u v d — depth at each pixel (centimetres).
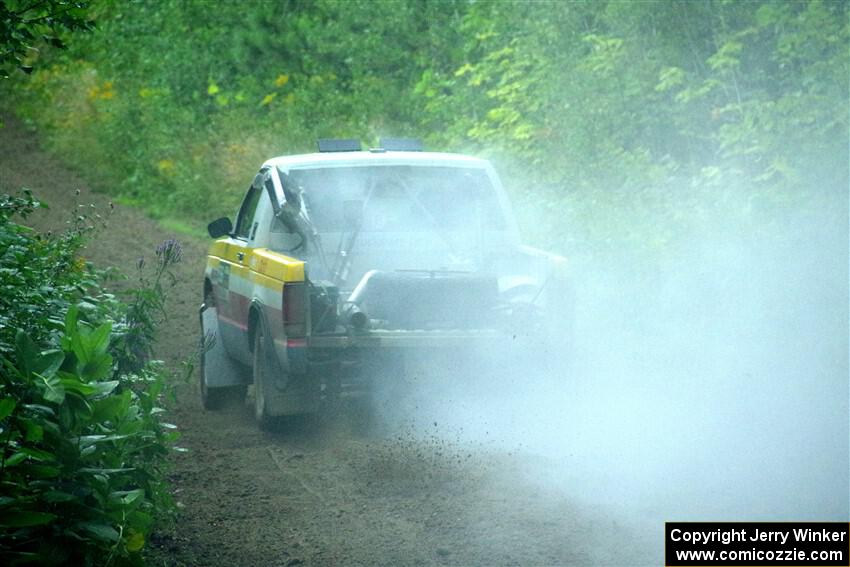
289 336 2845
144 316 2189
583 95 4734
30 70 2355
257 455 2802
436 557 1978
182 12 9444
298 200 3169
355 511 2278
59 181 8256
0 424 1535
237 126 7888
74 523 1564
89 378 1619
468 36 6825
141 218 7244
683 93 4231
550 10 5159
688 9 4600
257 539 2139
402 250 3294
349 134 6981
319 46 8081
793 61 4103
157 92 8981
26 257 2439
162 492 2045
